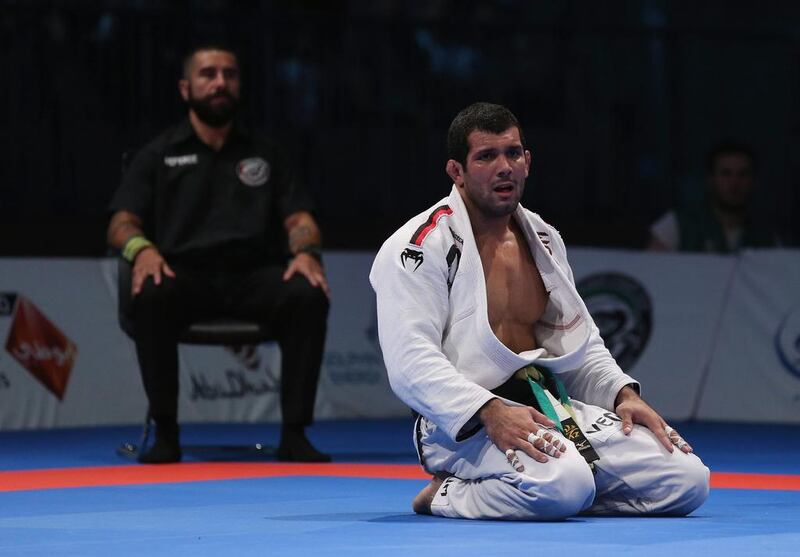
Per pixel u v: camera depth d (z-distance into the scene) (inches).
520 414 310.8
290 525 314.8
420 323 321.1
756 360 763.4
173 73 920.3
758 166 997.8
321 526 311.7
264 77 935.7
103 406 708.7
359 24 973.2
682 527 301.0
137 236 531.8
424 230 325.4
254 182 552.1
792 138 1008.9
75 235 881.5
